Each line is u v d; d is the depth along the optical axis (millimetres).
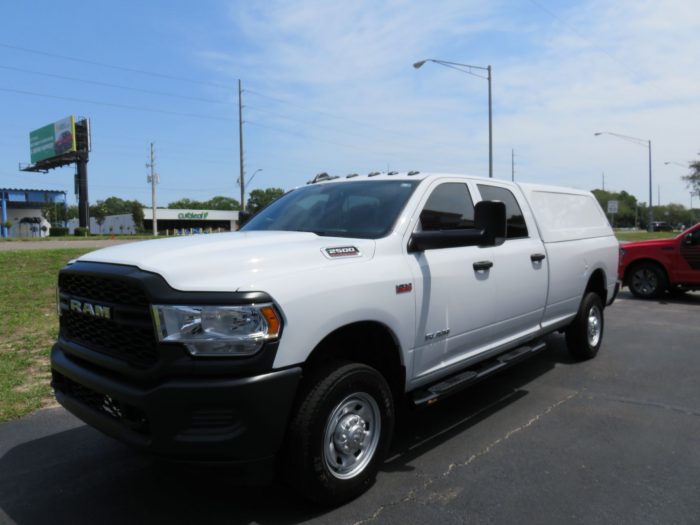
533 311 5105
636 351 6949
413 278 3621
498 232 3699
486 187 4785
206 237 3672
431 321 3789
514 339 4902
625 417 4621
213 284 2732
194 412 2641
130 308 2828
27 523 3049
